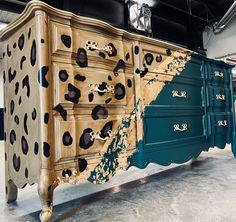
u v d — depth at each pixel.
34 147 1.01
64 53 1.04
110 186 1.58
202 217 1.03
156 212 1.11
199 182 1.58
